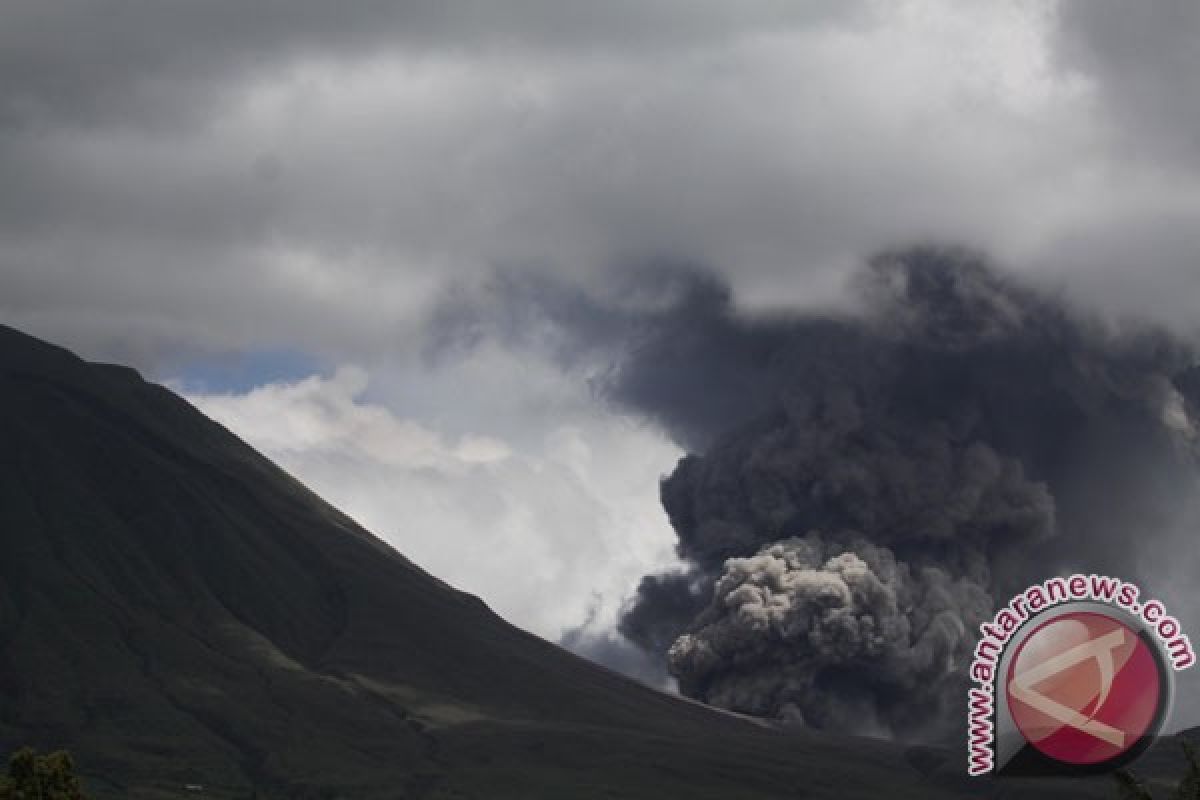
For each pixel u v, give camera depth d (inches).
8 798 7007.9
